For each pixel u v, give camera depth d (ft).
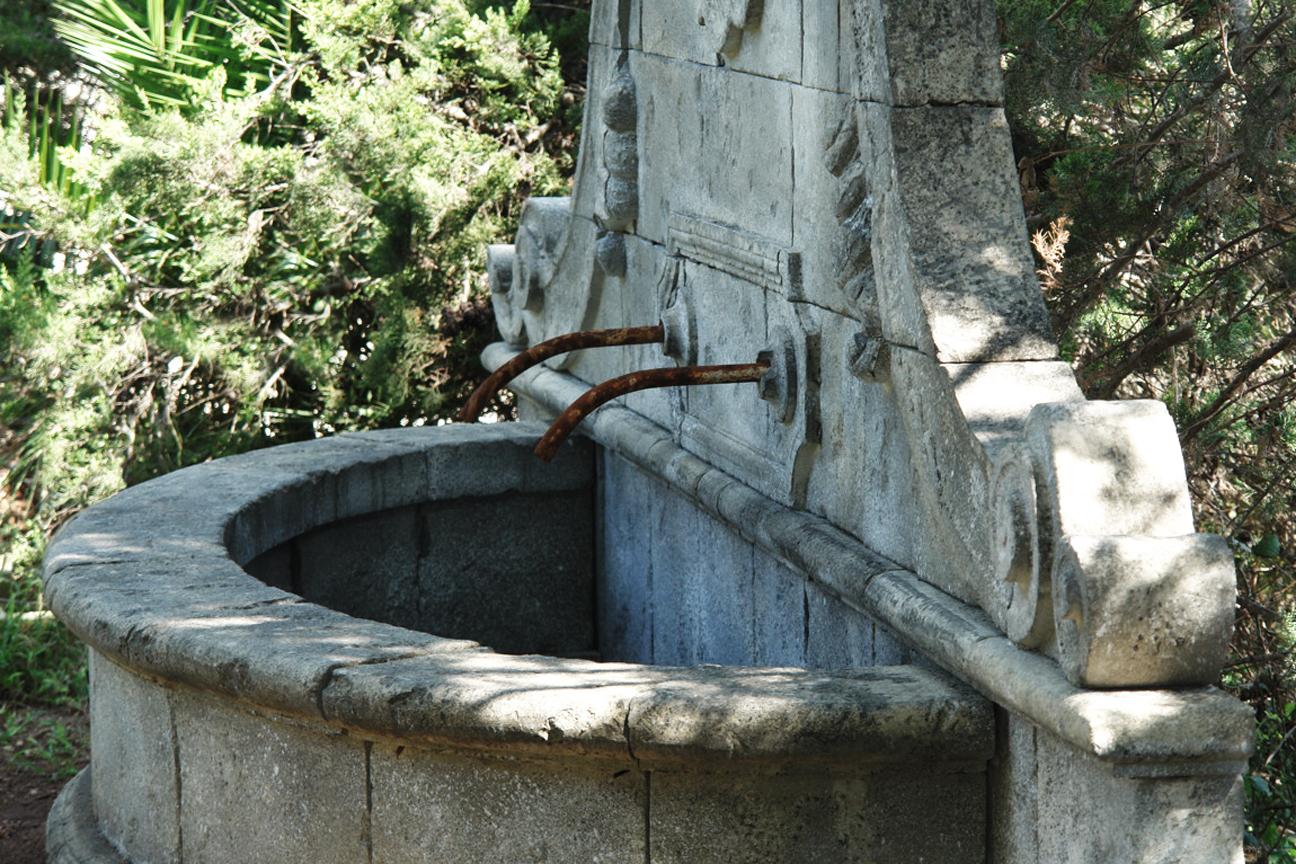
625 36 18.58
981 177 12.06
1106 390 18.42
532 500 21.43
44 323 28.81
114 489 29.40
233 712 13.02
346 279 31.14
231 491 17.83
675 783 11.16
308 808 12.55
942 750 11.02
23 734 22.91
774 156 14.80
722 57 15.88
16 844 18.99
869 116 12.48
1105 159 18.78
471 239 30.89
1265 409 18.29
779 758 10.87
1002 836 11.16
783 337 14.66
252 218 30.12
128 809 14.57
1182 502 10.00
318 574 19.26
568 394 20.93
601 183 19.02
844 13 13.10
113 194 29.45
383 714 11.41
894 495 12.81
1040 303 11.73
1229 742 9.43
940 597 11.80
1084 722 9.41
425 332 30.86
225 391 30.94
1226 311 18.60
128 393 30.81
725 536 16.98
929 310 11.59
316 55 32.94
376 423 31.89
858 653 13.60
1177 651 9.64
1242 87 16.97
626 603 20.71
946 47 12.16
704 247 16.46
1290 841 18.30
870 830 11.25
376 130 29.81
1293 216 17.44
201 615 13.44
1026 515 10.25
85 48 32.32
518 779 11.50
